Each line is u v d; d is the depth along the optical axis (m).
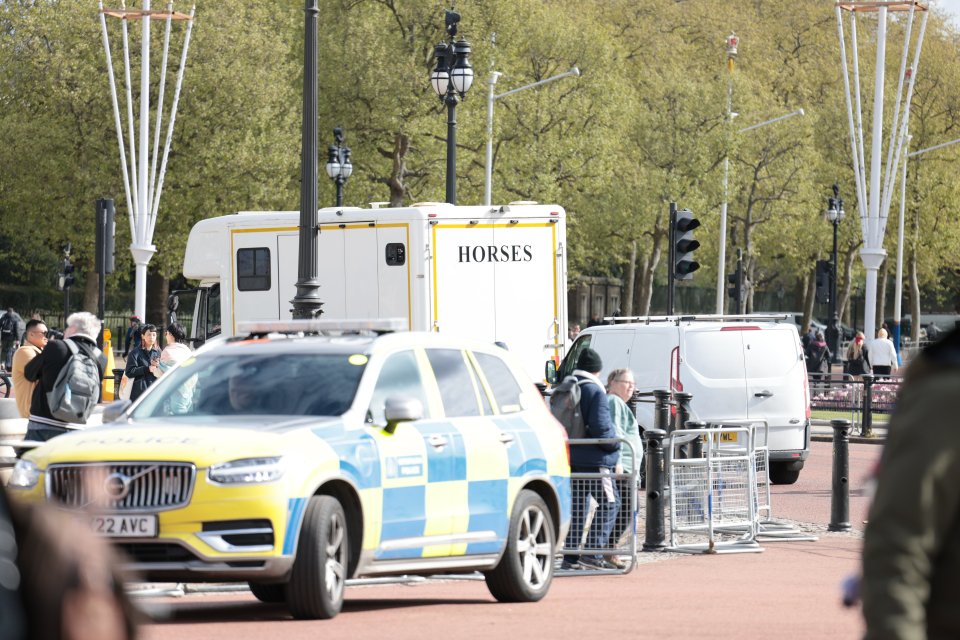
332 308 91.88
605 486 52.62
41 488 36.03
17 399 61.66
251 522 35.56
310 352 41.03
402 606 42.22
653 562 56.50
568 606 42.56
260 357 41.06
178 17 167.25
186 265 101.38
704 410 84.00
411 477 39.66
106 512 35.38
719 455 61.72
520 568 43.19
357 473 37.94
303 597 36.78
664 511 60.31
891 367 159.75
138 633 8.31
